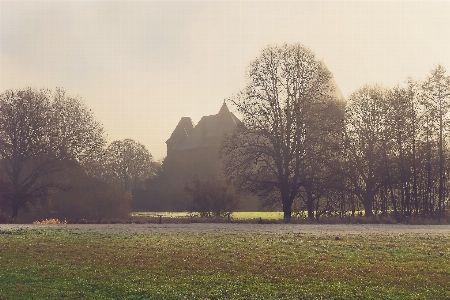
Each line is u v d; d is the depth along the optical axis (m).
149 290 15.59
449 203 60.75
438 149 59.22
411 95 58.19
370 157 60.59
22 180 72.56
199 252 23.44
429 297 14.71
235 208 60.31
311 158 53.91
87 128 71.81
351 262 20.45
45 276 17.81
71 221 52.25
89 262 20.69
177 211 87.69
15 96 67.19
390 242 27.17
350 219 50.81
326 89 55.50
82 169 70.94
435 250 23.86
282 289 15.73
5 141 66.19
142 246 25.75
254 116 54.84
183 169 120.19
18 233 34.00
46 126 68.69
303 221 50.25
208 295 14.94
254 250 24.05
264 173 56.25
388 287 15.95
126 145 120.75
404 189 59.34
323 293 15.13
